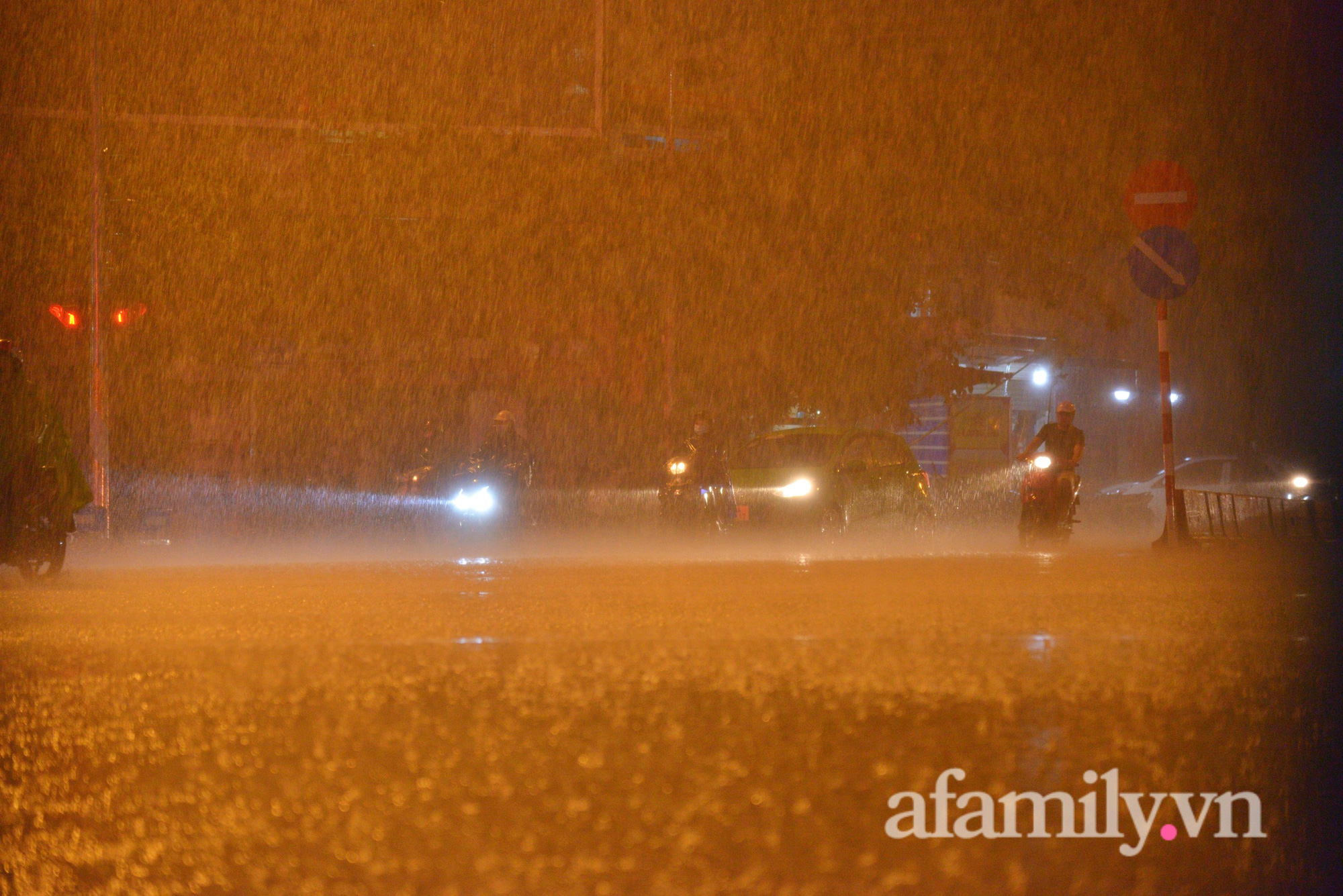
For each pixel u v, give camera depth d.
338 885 3.51
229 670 7.57
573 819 4.16
